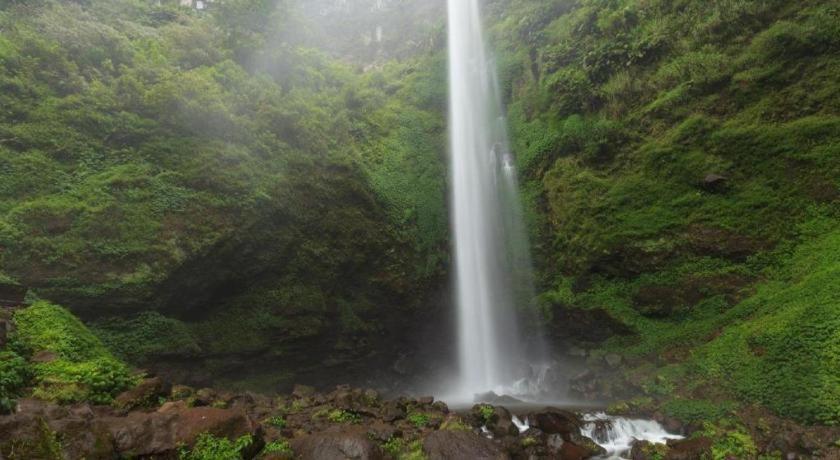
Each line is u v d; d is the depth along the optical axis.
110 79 15.27
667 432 10.97
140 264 12.16
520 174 22.02
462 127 25.02
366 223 18.66
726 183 15.55
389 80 29.11
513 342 19.66
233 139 15.97
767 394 10.70
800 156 14.52
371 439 8.60
